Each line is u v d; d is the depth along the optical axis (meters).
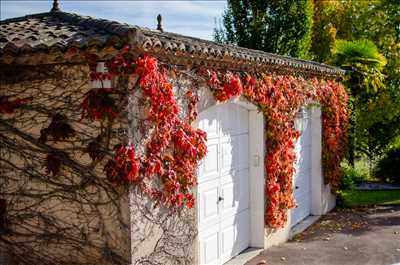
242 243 9.18
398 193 15.72
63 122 6.25
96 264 6.28
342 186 14.48
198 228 7.67
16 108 6.53
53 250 6.52
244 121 9.13
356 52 16.23
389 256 8.92
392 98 20.53
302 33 20.89
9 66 6.48
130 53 5.86
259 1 20.78
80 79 6.16
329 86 12.88
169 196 6.61
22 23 7.30
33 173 6.55
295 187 11.41
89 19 6.84
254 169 9.34
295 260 8.73
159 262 6.59
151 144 6.26
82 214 6.33
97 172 6.18
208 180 7.95
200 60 7.08
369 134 21.77
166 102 6.20
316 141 12.70
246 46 21.09
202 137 6.96
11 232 6.72
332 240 10.19
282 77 9.79
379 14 22.89
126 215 6.05
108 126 6.03
